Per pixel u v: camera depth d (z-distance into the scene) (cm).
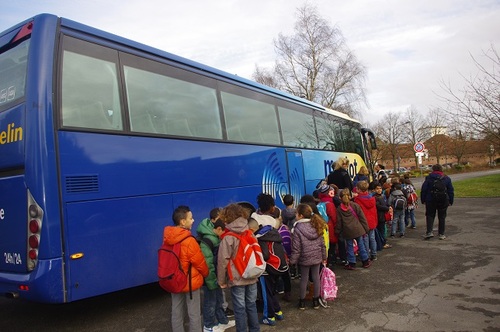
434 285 622
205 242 457
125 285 511
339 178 891
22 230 457
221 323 507
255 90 844
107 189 502
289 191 891
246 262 423
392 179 1128
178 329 423
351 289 631
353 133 1403
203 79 695
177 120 621
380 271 732
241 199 725
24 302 650
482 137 1130
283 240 595
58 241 448
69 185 465
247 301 447
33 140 451
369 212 830
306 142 1020
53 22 488
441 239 1007
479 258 780
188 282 409
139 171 545
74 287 457
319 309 546
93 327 521
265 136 841
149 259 543
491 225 1172
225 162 699
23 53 491
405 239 1045
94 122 504
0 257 484
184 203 605
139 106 565
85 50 514
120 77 548
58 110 470
